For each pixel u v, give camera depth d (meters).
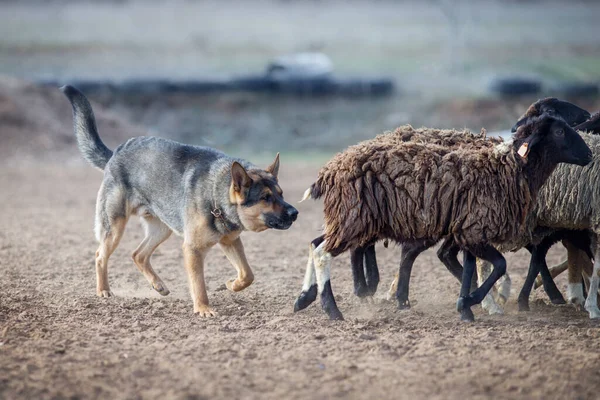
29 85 37.53
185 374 9.29
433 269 15.66
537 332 10.94
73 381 9.02
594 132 13.19
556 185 12.09
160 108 40.91
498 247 12.46
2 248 17.25
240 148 36.66
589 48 62.12
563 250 17.42
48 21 76.31
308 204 23.44
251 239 18.86
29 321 11.42
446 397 8.64
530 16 87.12
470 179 11.17
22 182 27.62
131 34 68.62
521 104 41.09
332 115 40.97
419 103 42.34
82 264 15.80
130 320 11.60
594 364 9.48
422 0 100.62
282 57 51.28
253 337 10.71
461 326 11.36
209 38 66.06
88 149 13.51
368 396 8.68
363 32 72.44
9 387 8.82
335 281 14.55
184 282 14.59
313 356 9.88
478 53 59.06
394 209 11.27
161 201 12.55
